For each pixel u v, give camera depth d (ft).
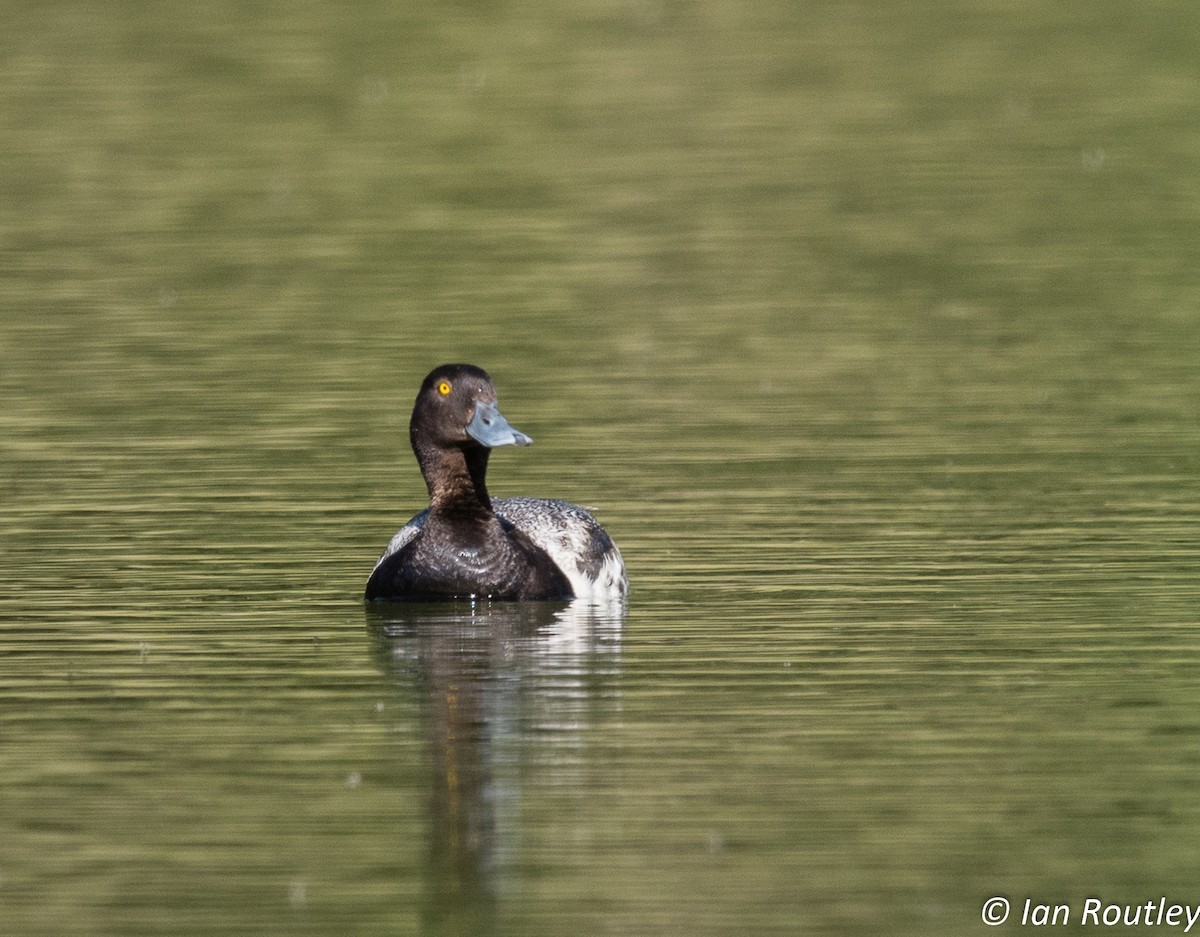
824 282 92.58
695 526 59.82
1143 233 99.50
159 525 60.34
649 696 45.37
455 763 41.42
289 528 60.18
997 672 46.70
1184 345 81.05
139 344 82.94
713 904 35.04
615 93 129.59
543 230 102.22
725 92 129.70
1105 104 125.70
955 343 82.23
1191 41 140.46
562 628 50.90
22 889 35.96
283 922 34.68
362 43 141.08
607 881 35.99
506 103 127.34
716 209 105.81
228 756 42.09
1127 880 36.01
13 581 55.01
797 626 50.49
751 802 39.19
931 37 143.02
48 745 42.78
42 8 149.79
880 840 37.60
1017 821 38.37
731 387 76.33
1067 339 82.38
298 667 47.88
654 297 90.58
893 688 45.68
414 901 35.35
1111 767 40.93
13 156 116.88
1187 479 63.62
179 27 145.07
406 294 91.04
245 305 89.40
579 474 65.51
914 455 67.15
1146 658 47.62
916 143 118.21
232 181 112.37
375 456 67.77
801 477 64.80
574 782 40.32
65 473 65.72
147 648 49.32
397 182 111.96
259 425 71.51
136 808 39.45
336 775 40.96
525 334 84.43
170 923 34.68
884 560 56.13
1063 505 61.11
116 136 120.37
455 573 52.95
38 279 93.97
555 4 152.66
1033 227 101.04
